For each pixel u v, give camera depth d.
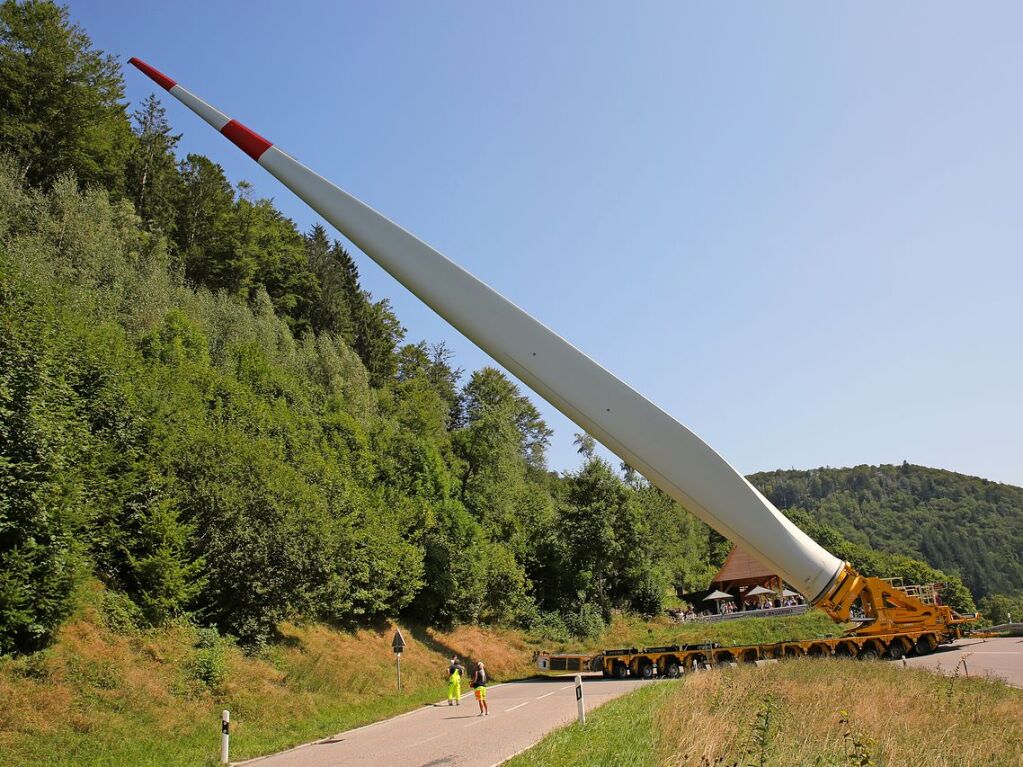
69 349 21.95
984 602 98.12
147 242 58.00
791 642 27.00
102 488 20.02
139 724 15.29
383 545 33.38
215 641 20.62
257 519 23.83
